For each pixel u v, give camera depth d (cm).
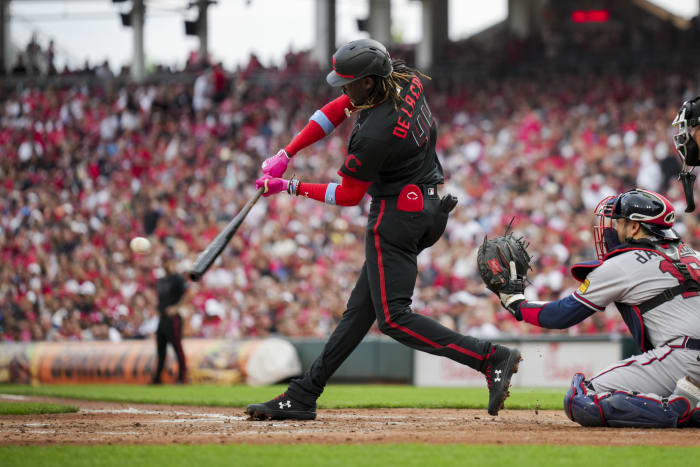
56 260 6912
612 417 1844
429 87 9425
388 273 1883
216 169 8106
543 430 1823
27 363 5144
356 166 1830
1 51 10906
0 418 2244
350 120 8381
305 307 5762
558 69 9750
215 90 8756
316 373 2031
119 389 4275
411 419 2133
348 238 6638
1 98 9638
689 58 9456
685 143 1906
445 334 1861
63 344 5194
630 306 1877
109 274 6438
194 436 1720
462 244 6106
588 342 4659
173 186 7844
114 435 1758
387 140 1814
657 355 1833
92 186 8319
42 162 8819
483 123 8431
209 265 1777
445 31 12875
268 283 5966
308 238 6688
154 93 9094
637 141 7281
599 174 7131
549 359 4700
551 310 1872
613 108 7869
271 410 2055
